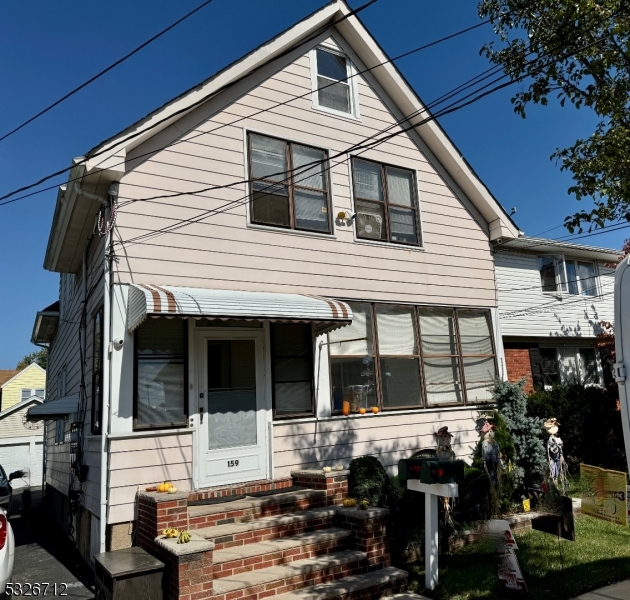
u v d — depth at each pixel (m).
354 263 9.93
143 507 6.70
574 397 12.52
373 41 10.73
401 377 10.24
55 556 9.58
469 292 11.52
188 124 8.42
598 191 9.82
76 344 11.55
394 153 10.97
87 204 8.46
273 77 9.52
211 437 7.84
